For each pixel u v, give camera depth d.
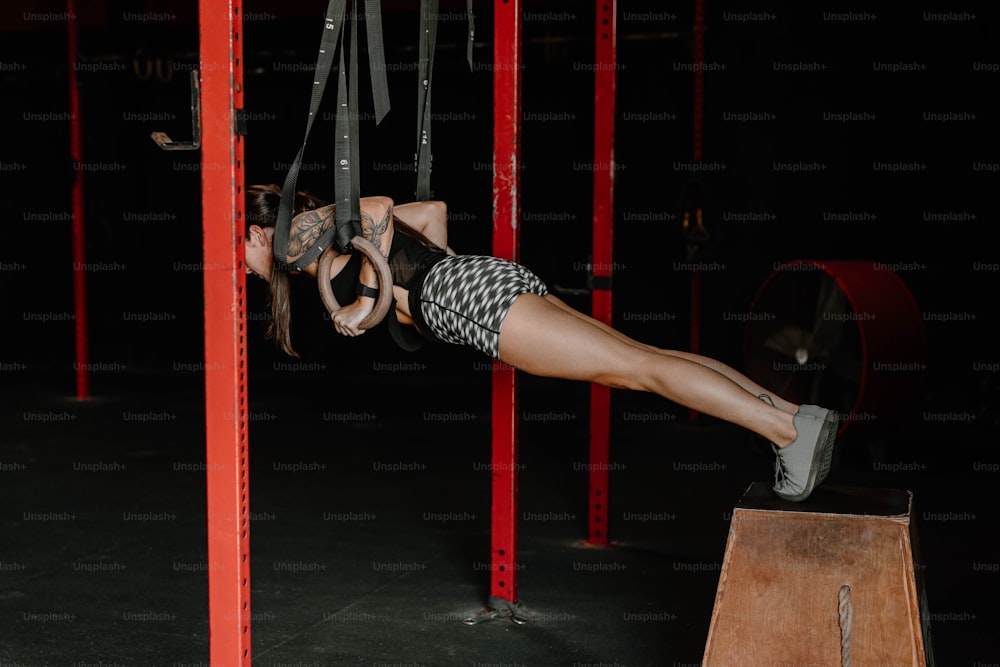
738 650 2.19
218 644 2.35
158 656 3.14
